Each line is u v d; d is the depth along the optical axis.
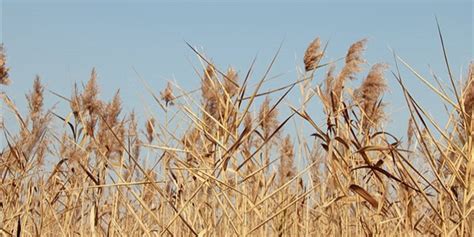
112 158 6.80
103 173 6.68
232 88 5.66
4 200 6.95
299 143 6.37
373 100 6.12
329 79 6.07
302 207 7.34
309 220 7.36
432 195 5.38
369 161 5.15
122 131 7.11
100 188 6.57
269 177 7.00
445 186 4.57
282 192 7.04
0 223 6.57
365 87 6.12
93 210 6.07
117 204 6.54
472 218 4.52
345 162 5.54
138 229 6.70
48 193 7.16
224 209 5.21
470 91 4.53
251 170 6.59
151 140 7.00
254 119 5.23
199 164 5.41
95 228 6.36
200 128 5.30
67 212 6.72
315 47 5.72
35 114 7.24
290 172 7.62
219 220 5.92
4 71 7.33
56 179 7.27
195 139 5.91
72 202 7.05
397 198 5.89
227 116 5.30
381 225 6.04
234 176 5.74
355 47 6.03
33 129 6.29
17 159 6.67
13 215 6.59
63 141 6.88
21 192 7.07
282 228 6.77
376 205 5.20
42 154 6.99
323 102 6.01
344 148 5.83
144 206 5.38
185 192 6.04
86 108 6.85
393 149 4.92
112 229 6.25
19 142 6.75
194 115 5.31
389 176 4.96
